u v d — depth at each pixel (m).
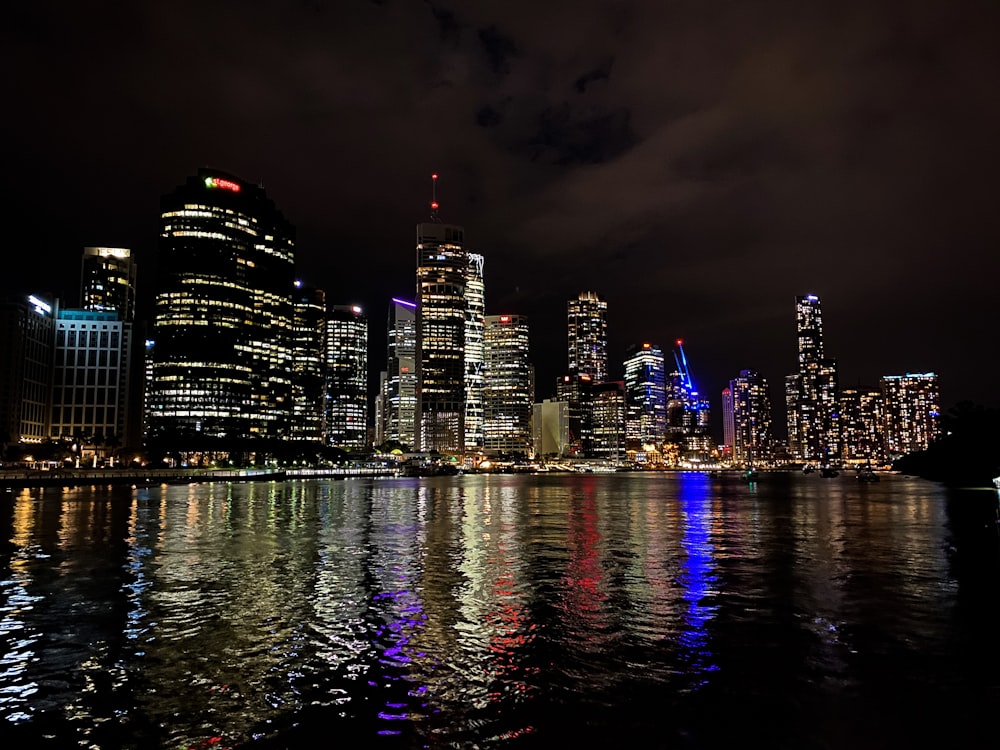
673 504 108.94
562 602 30.61
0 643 24.19
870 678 20.38
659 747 16.12
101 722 17.56
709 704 18.50
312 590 33.50
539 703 18.61
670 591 33.12
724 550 48.66
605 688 19.67
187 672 21.17
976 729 16.91
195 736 16.78
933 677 20.42
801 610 28.84
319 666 21.67
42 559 44.28
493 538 56.78
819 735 16.66
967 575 37.44
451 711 18.16
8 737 16.77
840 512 87.50
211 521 73.69
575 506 103.44
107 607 29.80
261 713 18.11
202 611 29.00
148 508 95.44
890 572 38.59
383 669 21.36
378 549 49.44
